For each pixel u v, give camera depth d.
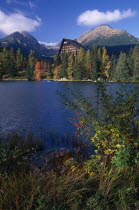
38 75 128.38
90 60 91.81
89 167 3.94
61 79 111.69
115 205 3.06
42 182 3.50
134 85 4.60
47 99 39.09
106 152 4.00
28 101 36.44
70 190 3.28
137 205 3.00
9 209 2.88
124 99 4.44
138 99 4.37
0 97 42.38
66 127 17.78
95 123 4.24
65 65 109.56
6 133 15.73
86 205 3.04
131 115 4.37
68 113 24.53
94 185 3.58
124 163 3.55
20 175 3.75
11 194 3.10
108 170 3.79
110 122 4.46
